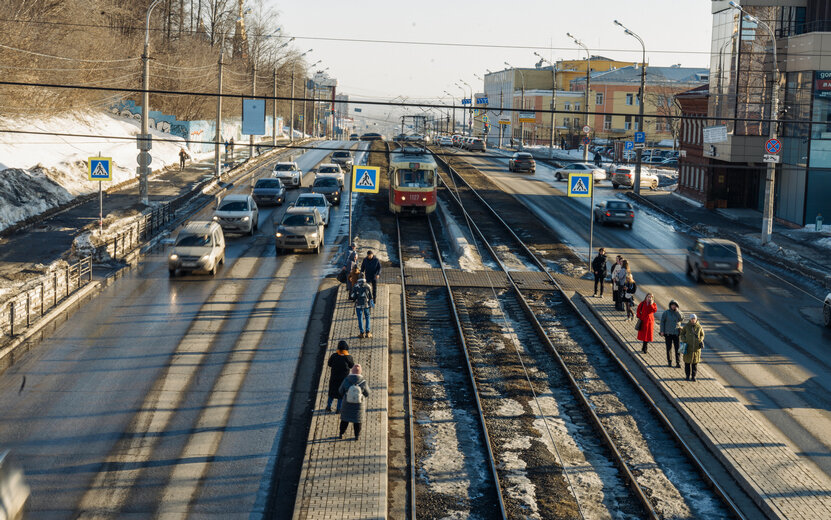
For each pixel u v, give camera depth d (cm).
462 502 1405
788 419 1834
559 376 2116
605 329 2536
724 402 1862
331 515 1250
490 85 16788
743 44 4806
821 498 1380
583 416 1847
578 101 12550
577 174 3319
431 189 4512
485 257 3619
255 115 6856
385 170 6769
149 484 1412
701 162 5550
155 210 3941
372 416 1681
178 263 2984
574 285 3116
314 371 2023
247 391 1875
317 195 4212
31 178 4206
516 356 2266
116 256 3212
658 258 3744
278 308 2603
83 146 5653
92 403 1769
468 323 2583
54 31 5975
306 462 1445
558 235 4238
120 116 7338
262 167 6962
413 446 1614
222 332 2325
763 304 2934
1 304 2186
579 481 1507
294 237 3438
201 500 1366
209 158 7494
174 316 2470
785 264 3575
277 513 1338
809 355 2331
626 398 1955
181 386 1889
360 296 2227
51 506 1321
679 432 1722
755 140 4884
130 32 8288
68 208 4250
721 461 1559
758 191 5303
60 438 1584
